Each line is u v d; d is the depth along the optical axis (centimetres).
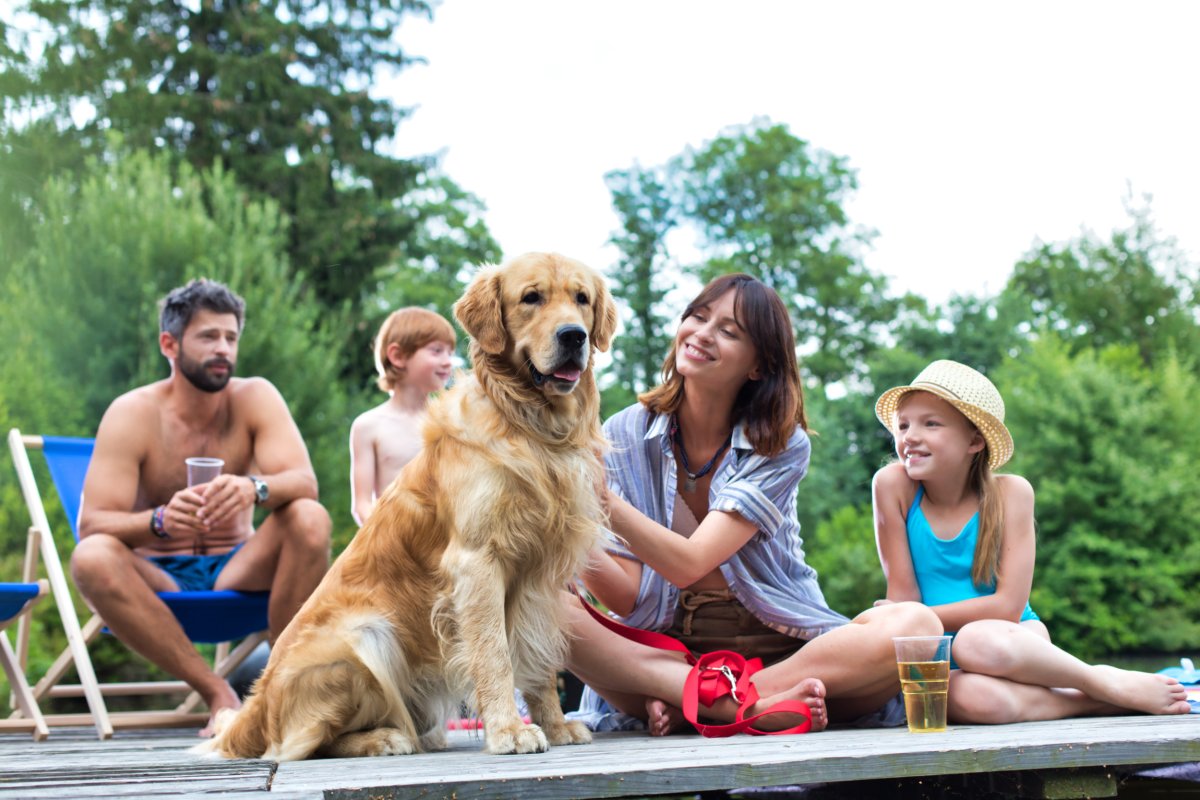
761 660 326
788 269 2892
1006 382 1948
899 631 289
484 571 263
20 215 1800
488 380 282
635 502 336
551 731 279
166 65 2095
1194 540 1717
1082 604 1714
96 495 416
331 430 1517
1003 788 253
